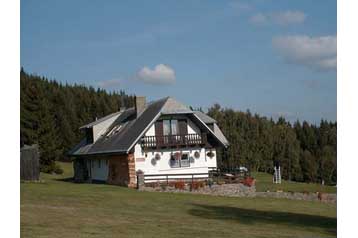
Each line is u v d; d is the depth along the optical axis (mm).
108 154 41594
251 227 19281
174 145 40594
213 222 20172
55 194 27938
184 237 15609
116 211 22125
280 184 46406
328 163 81750
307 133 90438
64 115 82500
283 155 81250
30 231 15250
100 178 44156
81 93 98812
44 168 62062
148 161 39969
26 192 28078
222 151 76625
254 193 35938
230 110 83188
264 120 86688
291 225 20641
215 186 35375
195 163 41469
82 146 49625
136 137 38875
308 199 35719
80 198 26750
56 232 15305
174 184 35156
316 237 17125
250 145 79000
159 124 41031
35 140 61125
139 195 30625
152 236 15562
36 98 61594
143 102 44406
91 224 17422
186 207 25719
